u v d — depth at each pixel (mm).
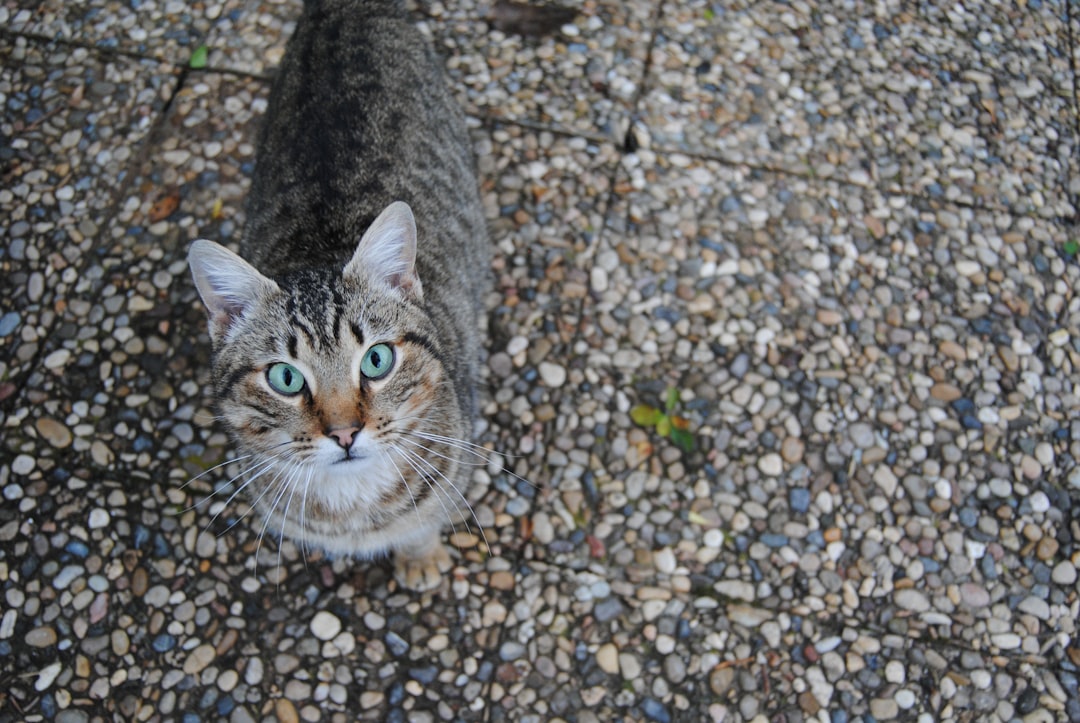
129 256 823
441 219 722
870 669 717
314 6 780
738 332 812
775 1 958
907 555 749
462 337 708
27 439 761
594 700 707
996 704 710
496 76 906
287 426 608
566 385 792
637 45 925
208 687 703
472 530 750
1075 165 897
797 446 777
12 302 807
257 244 701
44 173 854
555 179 863
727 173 871
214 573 732
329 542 685
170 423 771
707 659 718
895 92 918
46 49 906
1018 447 784
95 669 704
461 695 707
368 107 717
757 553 748
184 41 913
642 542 749
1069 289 843
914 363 809
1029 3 975
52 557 730
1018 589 741
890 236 853
